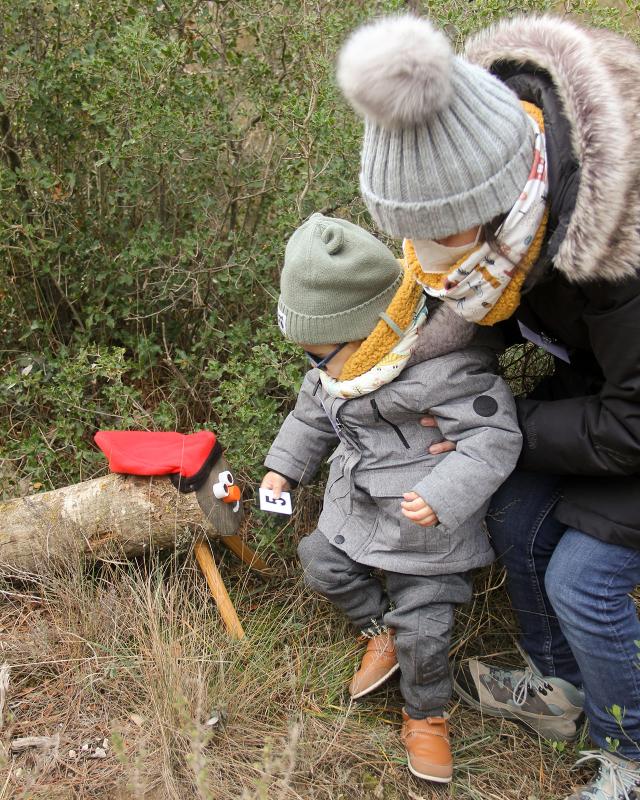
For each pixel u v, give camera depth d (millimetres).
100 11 3043
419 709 2162
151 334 3105
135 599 2336
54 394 2875
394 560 2166
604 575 1903
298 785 2053
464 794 2131
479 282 1730
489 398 2010
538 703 2260
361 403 2139
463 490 1950
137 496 2410
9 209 2998
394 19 1558
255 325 3123
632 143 1542
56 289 3314
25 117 3031
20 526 2482
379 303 2061
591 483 1939
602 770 2068
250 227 3350
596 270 1590
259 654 2350
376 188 1633
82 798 1950
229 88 3160
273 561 2688
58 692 2236
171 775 1951
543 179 1647
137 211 3275
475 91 1564
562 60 1664
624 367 1694
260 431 2615
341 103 2822
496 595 2574
